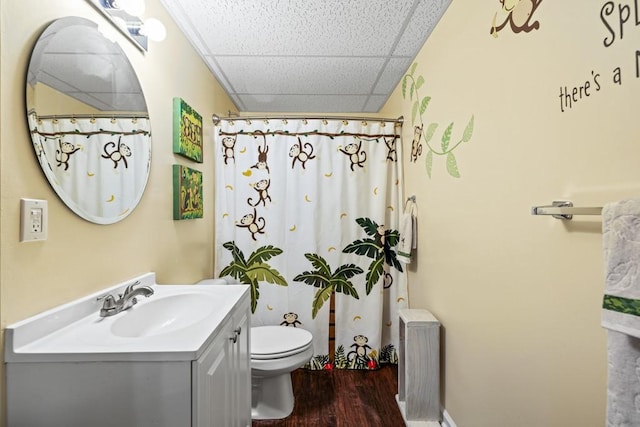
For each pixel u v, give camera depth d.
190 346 0.80
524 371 1.04
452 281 1.57
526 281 1.03
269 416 1.76
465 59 1.42
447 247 1.62
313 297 2.28
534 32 0.97
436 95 1.75
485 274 1.27
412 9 1.61
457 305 1.51
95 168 1.05
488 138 1.24
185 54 1.81
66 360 0.76
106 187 1.10
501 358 1.17
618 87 0.70
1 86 0.74
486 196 1.26
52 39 0.88
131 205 1.25
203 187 2.08
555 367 0.91
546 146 0.93
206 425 0.84
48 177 0.86
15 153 0.77
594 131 0.76
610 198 0.72
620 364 0.61
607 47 0.72
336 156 2.30
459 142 1.48
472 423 1.38
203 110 2.11
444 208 1.65
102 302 1.05
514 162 1.08
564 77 0.86
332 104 2.98
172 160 1.64
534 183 0.98
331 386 2.07
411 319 1.69
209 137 2.22
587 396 0.80
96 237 1.06
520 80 1.04
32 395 0.76
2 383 0.76
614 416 0.61
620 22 0.69
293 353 1.71
